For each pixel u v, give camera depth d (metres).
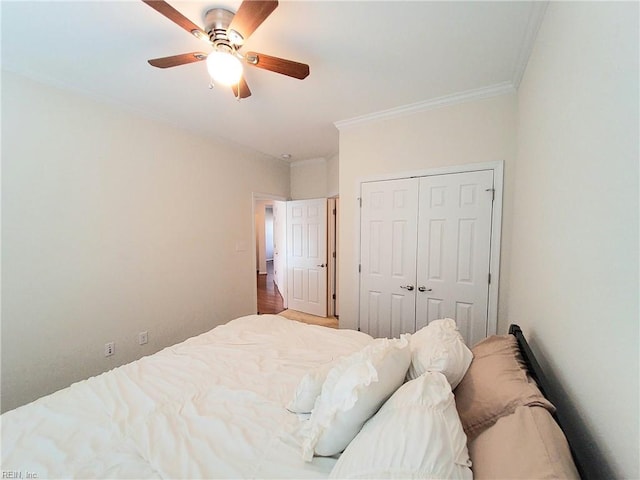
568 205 0.91
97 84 1.99
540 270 1.25
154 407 1.11
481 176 2.17
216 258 3.23
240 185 3.55
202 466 0.84
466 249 2.27
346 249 2.87
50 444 0.90
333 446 0.85
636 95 0.53
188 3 1.29
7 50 1.59
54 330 1.97
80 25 1.40
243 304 3.62
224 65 1.40
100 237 2.20
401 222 2.54
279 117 2.62
